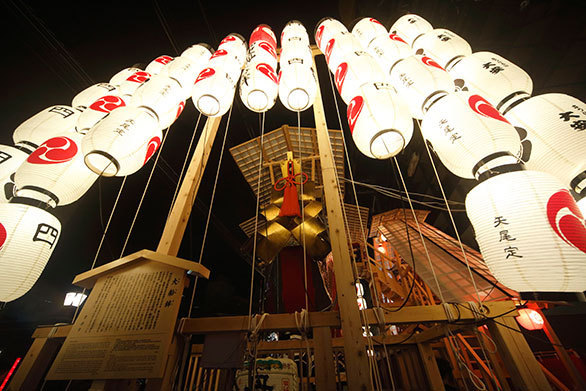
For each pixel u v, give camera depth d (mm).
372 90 2223
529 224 1693
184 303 10344
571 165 2080
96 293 2020
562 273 1569
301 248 4328
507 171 1887
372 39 3307
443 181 8812
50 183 2164
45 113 2803
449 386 3684
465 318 1842
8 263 1923
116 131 2033
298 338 3879
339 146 4648
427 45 3080
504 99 2453
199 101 2551
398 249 6176
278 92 2824
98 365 1675
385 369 4719
